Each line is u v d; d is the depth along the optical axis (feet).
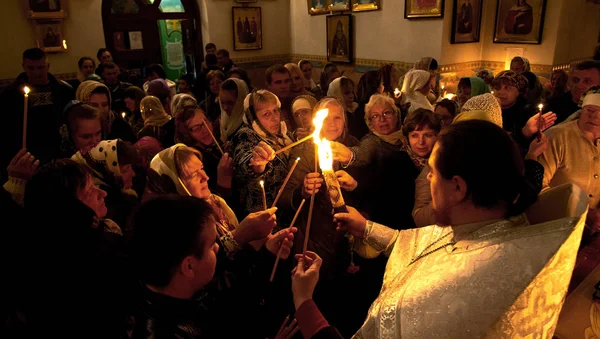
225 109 10.28
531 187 2.56
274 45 30.73
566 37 19.62
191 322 3.29
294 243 5.82
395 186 6.37
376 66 24.14
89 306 3.67
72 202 3.93
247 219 4.77
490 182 2.47
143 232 3.12
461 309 2.30
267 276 4.84
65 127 7.27
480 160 2.47
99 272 3.76
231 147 7.09
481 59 22.06
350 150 6.53
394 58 22.89
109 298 3.74
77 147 7.01
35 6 21.29
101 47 23.99
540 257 2.17
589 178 6.37
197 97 18.28
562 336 3.80
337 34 26.11
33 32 21.81
